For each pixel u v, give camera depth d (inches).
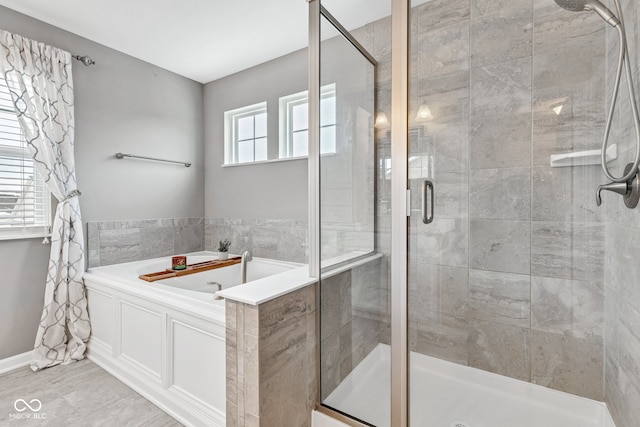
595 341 58.6
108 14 85.0
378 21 58.4
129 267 100.1
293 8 82.9
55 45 90.0
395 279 56.6
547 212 61.5
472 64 64.8
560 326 61.3
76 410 67.6
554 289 61.6
